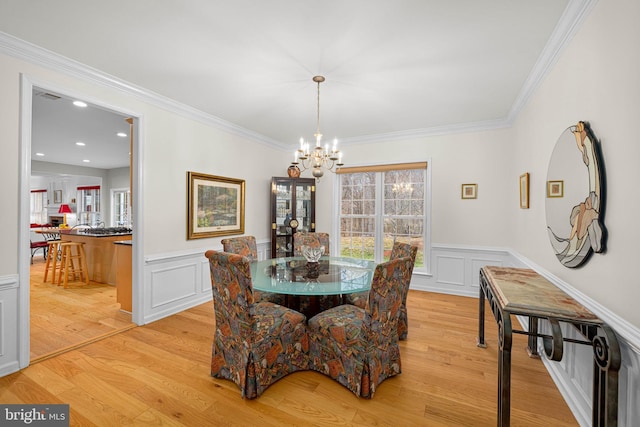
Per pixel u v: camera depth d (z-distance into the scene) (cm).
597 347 127
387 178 464
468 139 399
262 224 477
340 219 499
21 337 214
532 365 224
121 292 341
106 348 249
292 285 217
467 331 286
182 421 165
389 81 269
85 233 491
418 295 407
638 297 118
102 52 224
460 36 199
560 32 187
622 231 129
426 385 199
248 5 171
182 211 342
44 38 206
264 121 393
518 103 307
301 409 175
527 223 285
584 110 167
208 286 381
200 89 291
